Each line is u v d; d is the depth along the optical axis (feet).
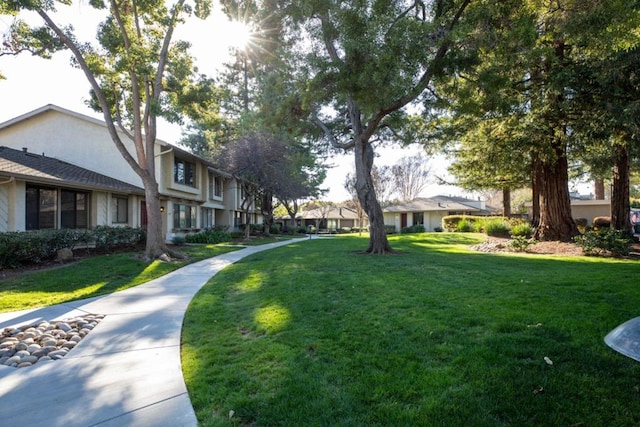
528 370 9.68
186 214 67.31
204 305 18.94
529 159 49.11
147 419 8.54
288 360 11.27
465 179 69.82
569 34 26.30
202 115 44.75
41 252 32.35
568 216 43.57
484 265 27.43
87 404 9.25
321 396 9.09
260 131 64.08
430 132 48.39
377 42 23.03
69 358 12.30
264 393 9.41
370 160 43.32
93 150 54.08
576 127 36.17
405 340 12.26
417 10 28.50
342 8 24.41
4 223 36.52
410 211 110.52
